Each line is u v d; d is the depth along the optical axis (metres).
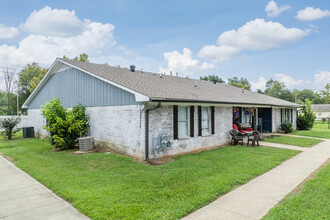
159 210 3.98
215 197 4.65
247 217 3.79
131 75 11.80
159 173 6.23
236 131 11.62
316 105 58.19
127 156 8.50
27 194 4.96
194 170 6.49
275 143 12.02
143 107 7.96
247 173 6.28
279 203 4.36
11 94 43.47
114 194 4.70
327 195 4.65
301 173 6.43
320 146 11.21
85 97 11.28
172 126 8.92
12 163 8.06
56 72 13.84
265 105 14.48
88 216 3.86
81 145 9.70
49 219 3.78
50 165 7.32
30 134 16.23
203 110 10.79
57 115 10.45
